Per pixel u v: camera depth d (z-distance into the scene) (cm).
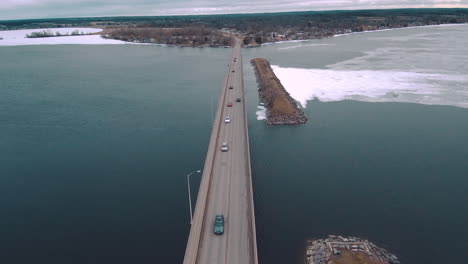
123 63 19475
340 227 5100
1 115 10075
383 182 6303
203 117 9744
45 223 5206
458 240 4816
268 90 12062
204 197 4728
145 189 6078
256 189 6153
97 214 5403
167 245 4741
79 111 10425
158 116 9894
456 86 12738
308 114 10106
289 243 4797
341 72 15762
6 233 4991
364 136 8356
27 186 6206
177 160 7138
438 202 5688
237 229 4234
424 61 17900
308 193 6009
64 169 6806
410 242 4781
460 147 7619
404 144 7850
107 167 6875
